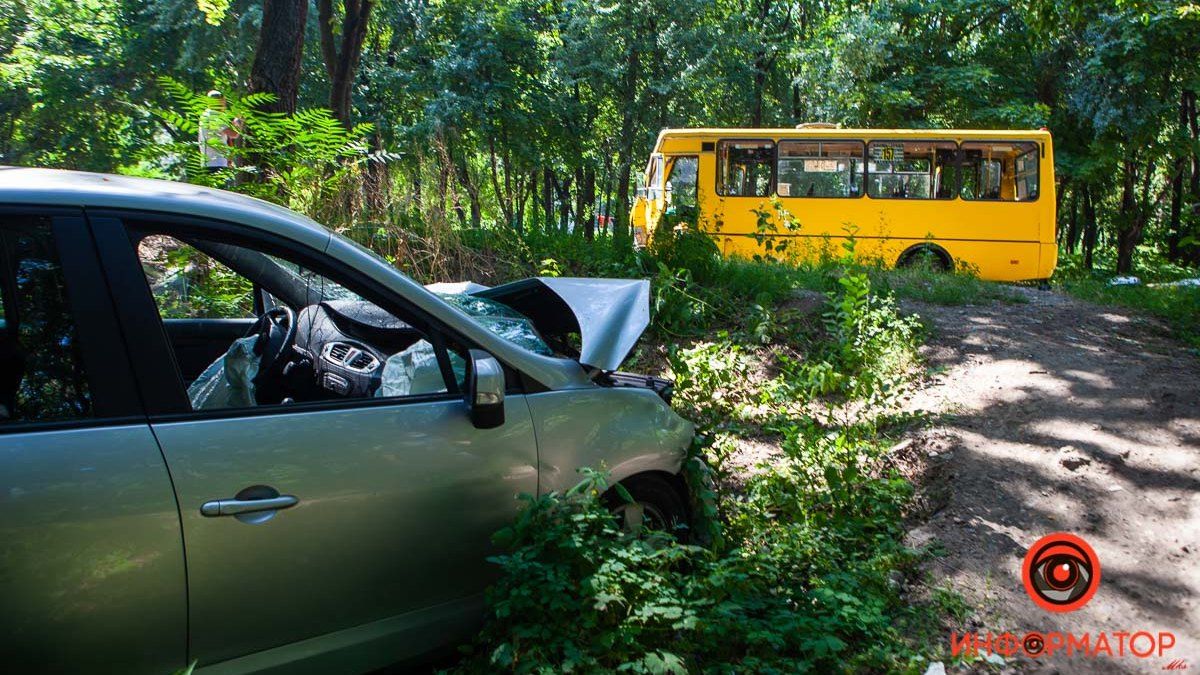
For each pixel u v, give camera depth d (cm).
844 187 1692
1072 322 927
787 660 296
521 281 401
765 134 1697
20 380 225
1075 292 1223
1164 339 851
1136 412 583
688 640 303
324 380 307
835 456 502
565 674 262
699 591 317
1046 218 1670
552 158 2842
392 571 276
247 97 748
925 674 311
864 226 1689
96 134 2467
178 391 244
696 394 627
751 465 532
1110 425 559
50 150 2464
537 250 909
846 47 2280
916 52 2347
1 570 212
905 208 1686
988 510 445
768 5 2959
